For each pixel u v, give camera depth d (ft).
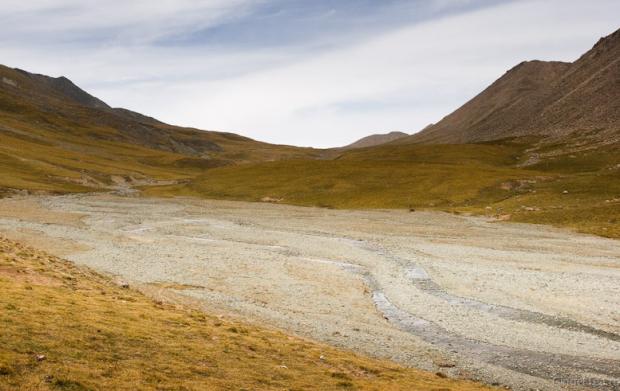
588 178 342.44
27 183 463.42
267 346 88.74
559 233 241.76
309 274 168.14
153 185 611.47
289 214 342.64
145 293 136.05
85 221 294.87
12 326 76.07
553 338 107.86
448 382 80.94
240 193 460.14
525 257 192.03
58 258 170.91
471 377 86.43
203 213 348.18
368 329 112.57
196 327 94.27
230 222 303.68
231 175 536.42
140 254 197.06
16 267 126.11
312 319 119.34
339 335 107.45
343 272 171.83
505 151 645.10
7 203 365.40
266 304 132.05
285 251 211.41
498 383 83.97
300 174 498.69
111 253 197.26
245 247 219.00
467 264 181.98
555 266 176.04
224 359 78.23
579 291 142.92
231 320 112.16
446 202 355.15
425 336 109.70
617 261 182.39
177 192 501.56
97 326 83.20
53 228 260.83
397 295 142.92
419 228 271.08
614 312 124.67
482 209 319.06
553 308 128.98
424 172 446.19
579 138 632.38
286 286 151.84
